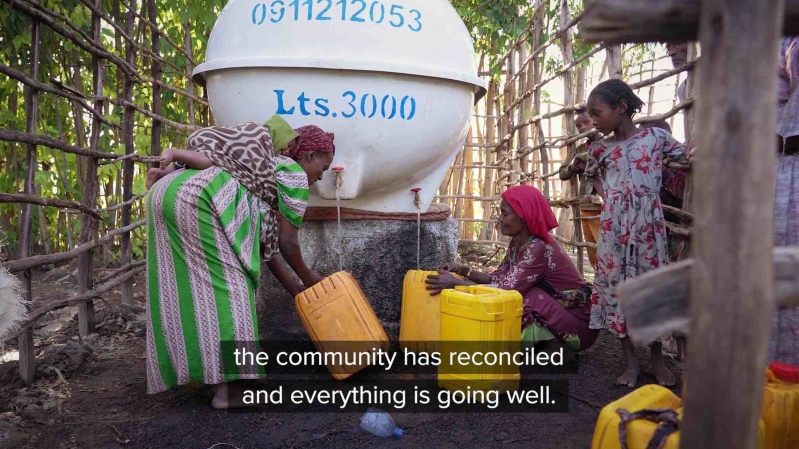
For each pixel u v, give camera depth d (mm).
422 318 3143
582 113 4172
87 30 5254
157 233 2529
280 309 3449
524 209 3049
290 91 2977
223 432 2451
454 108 3256
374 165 3164
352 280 2938
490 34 7258
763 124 892
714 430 967
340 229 3414
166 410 2656
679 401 1812
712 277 935
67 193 5770
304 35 2963
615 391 2879
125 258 4211
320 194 3170
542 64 6203
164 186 2502
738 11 877
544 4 5715
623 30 1033
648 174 2799
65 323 4035
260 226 2674
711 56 909
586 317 3154
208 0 5324
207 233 2490
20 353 2906
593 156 3062
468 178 8578
